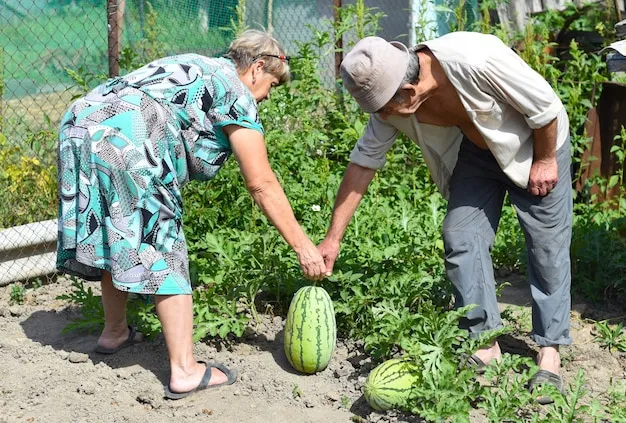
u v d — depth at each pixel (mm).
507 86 3723
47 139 6410
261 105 6367
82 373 4230
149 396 4035
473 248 4055
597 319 4898
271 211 3957
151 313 4582
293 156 6176
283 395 4078
